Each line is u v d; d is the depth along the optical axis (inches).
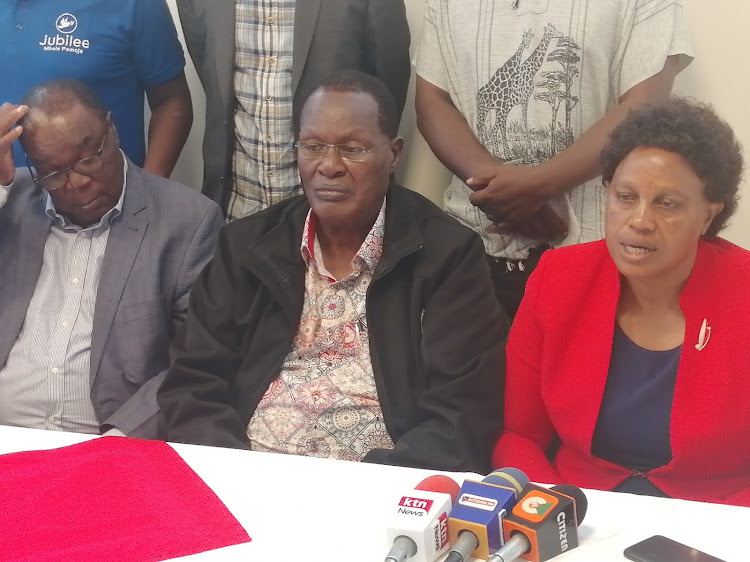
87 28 95.0
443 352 69.6
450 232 73.9
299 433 69.6
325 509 45.5
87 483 48.4
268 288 72.8
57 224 82.4
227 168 100.6
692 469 57.2
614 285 59.4
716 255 57.7
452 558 39.6
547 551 40.2
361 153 70.0
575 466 62.3
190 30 100.8
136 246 81.4
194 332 74.5
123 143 101.1
